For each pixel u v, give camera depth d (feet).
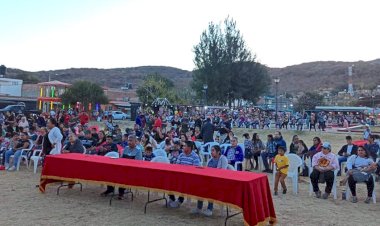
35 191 31.17
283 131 108.27
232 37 203.72
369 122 137.49
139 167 24.90
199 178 22.67
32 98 204.74
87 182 26.96
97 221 23.35
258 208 21.53
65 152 35.29
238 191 21.16
